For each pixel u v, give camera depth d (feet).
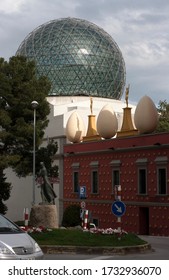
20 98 146.30
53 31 216.33
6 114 144.05
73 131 175.42
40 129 151.53
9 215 197.16
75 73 211.00
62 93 213.46
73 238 81.92
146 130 145.59
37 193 192.44
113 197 153.07
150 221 139.03
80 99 213.05
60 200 178.50
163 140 136.26
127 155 149.79
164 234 133.18
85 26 219.41
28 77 151.23
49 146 155.74
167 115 207.82
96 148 163.63
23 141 145.79
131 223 145.89
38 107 148.87
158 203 135.85
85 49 212.02
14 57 150.51
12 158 140.97
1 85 144.87
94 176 164.66
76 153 172.35
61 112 199.21
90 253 76.69
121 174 151.53
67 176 177.58
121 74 225.35
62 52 210.79
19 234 49.98
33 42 218.18
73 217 157.69
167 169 134.10
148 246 83.66
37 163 151.02
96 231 87.35
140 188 144.46
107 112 160.66
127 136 151.53
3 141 146.41
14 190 198.80
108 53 217.36
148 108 145.28
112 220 152.66
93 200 161.48
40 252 49.14
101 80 215.31
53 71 211.41
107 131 159.74
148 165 141.38
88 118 184.14
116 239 82.79
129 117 159.74
